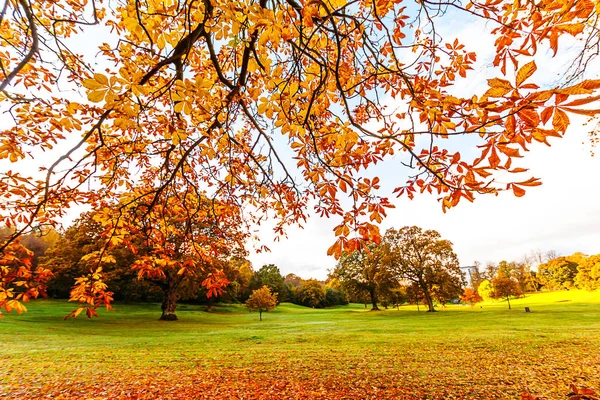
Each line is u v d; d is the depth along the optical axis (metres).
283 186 4.23
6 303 2.41
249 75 3.49
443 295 30.95
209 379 7.24
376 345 11.26
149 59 2.93
